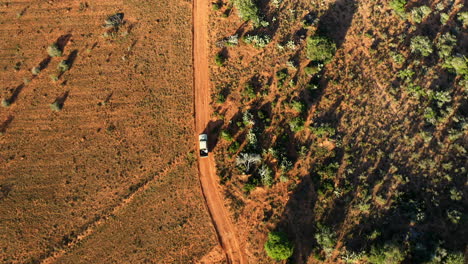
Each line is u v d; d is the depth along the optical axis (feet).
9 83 214.28
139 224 195.11
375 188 198.18
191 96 215.10
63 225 193.67
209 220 195.21
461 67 210.79
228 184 199.52
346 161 202.08
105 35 222.48
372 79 217.36
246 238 192.44
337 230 192.44
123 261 190.19
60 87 214.48
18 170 200.64
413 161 201.98
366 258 185.47
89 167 202.49
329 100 213.05
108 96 213.87
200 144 200.64
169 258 190.90
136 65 219.61
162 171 202.80
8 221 192.85
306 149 203.72
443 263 179.01
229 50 221.66
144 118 211.00
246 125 208.44
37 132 206.90
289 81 215.92
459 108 210.38
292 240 190.39
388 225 191.93
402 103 212.23
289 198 197.26
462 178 198.29
